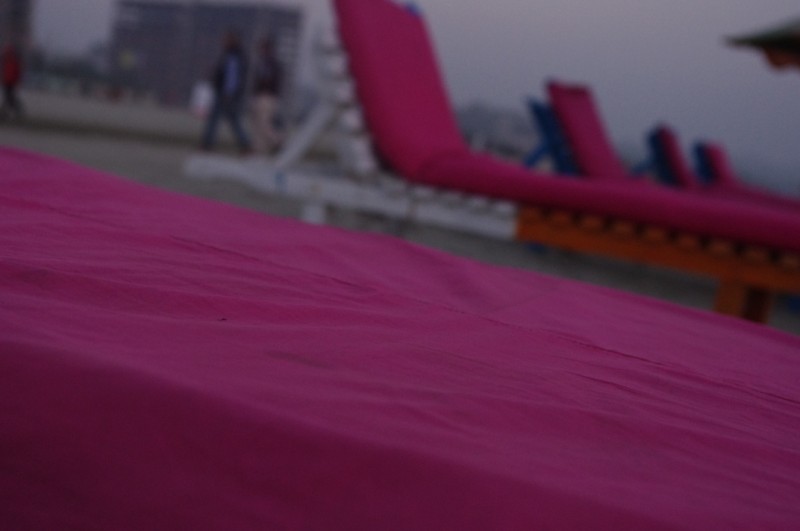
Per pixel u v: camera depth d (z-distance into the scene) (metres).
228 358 0.60
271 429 0.47
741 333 1.30
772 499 0.53
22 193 1.23
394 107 3.78
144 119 21.36
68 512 0.39
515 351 0.83
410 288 1.10
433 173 3.65
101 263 0.85
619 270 6.56
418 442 0.50
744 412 0.78
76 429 0.44
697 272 3.00
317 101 3.84
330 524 0.41
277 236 1.30
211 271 0.93
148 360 0.55
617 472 0.53
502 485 0.46
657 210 3.02
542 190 3.29
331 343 0.71
